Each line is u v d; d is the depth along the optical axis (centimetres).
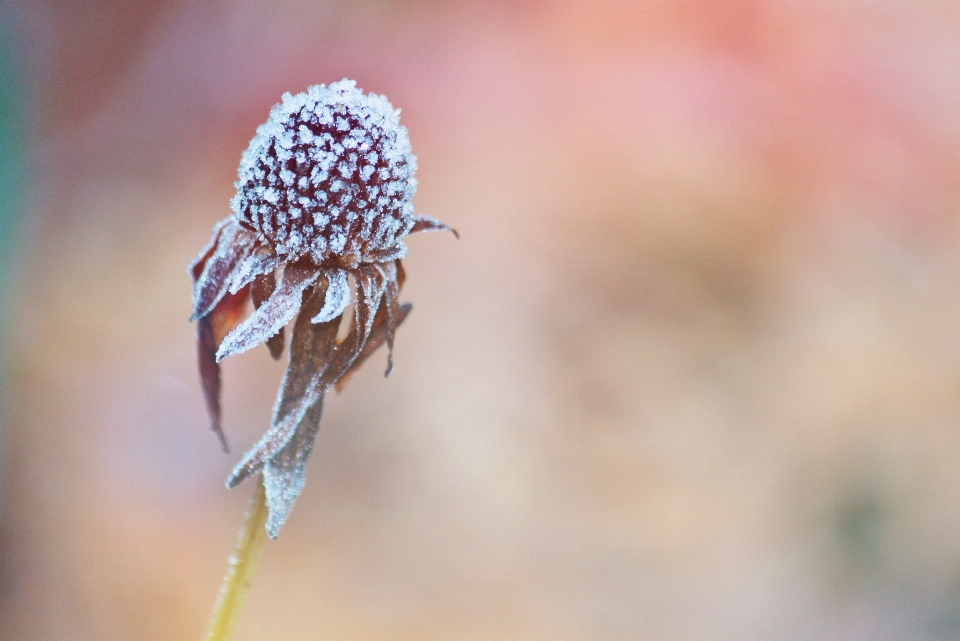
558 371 57
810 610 45
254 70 70
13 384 50
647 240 65
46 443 48
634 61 73
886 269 63
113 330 55
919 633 45
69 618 42
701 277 63
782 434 53
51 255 58
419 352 57
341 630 43
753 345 59
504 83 73
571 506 50
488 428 53
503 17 74
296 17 71
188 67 69
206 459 49
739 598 45
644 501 50
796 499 51
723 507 50
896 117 69
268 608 43
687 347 59
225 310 29
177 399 52
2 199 56
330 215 28
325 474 50
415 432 52
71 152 63
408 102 72
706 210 66
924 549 48
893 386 55
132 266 59
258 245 28
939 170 68
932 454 52
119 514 46
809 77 70
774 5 72
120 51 67
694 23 73
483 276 63
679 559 48
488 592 45
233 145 67
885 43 71
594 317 60
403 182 28
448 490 50
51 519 46
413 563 46
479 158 70
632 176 68
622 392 55
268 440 28
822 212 67
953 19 70
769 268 64
